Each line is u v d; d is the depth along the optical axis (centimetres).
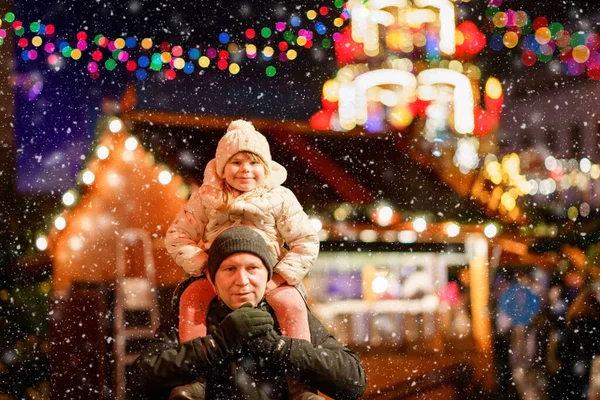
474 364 700
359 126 943
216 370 291
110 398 555
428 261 777
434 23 966
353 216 899
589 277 698
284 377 293
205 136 854
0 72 784
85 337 562
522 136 1072
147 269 576
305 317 304
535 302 734
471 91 973
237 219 316
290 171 930
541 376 687
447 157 972
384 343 742
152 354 292
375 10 944
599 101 1080
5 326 685
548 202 1001
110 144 589
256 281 295
